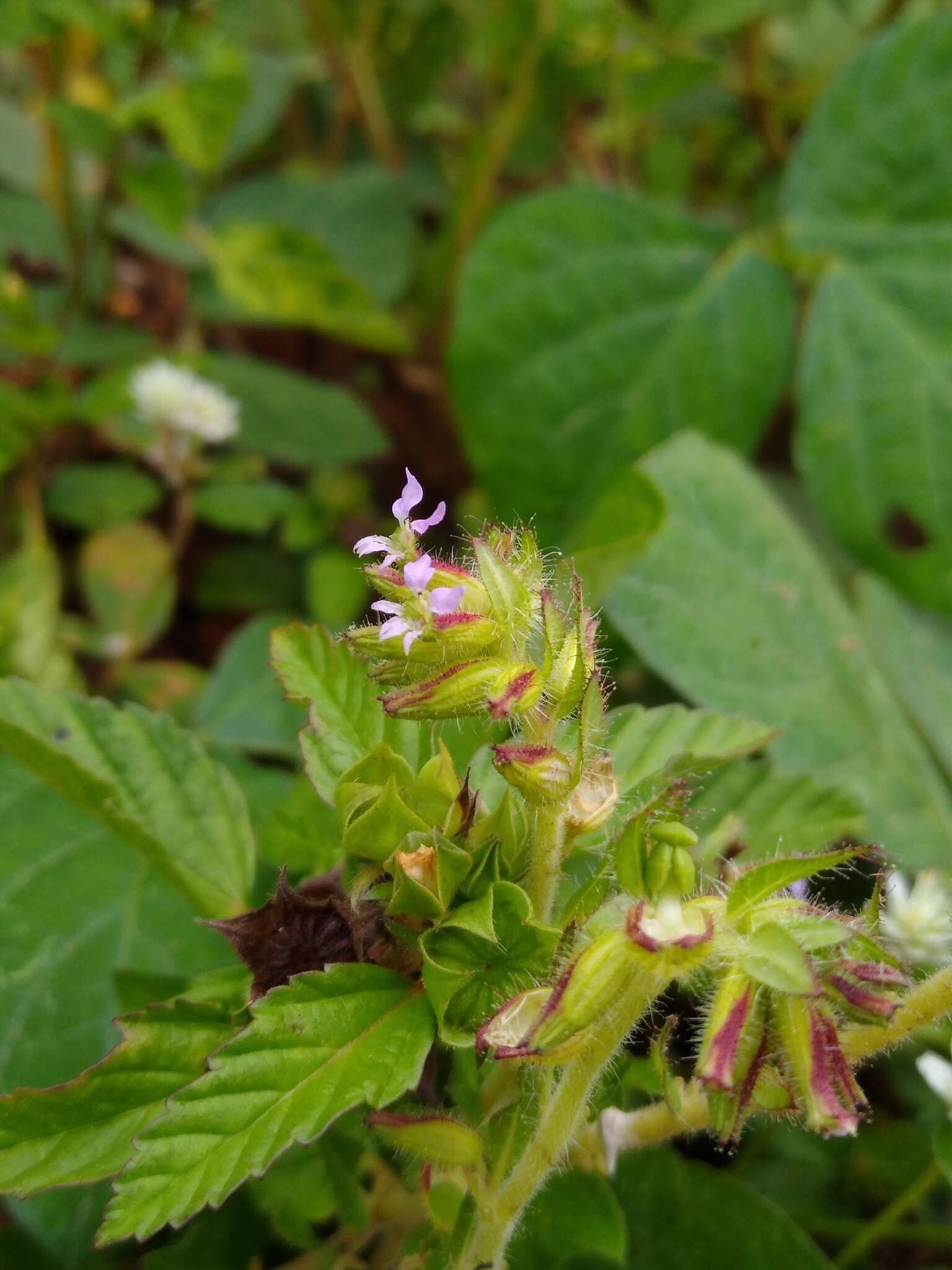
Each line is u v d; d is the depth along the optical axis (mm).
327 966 85
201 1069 92
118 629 200
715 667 159
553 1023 72
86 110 199
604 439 205
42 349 204
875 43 204
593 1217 102
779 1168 145
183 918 131
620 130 240
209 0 218
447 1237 93
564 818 86
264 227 210
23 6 200
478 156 240
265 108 262
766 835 127
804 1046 72
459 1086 98
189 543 232
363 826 82
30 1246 118
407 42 261
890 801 159
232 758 161
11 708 112
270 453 223
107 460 232
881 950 77
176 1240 116
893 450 197
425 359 261
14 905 127
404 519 86
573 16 221
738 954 74
